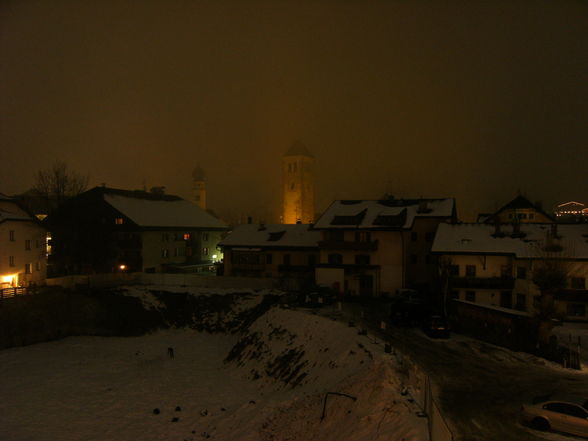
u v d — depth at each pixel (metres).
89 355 43.16
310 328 37.44
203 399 32.44
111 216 68.06
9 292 48.62
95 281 57.19
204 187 171.75
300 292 50.00
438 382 23.83
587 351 31.02
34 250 59.19
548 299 30.52
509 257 43.06
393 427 17.95
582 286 39.84
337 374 27.80
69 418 29.50
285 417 24.91
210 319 51.50
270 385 32.91
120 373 38.31
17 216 56.84
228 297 54.09
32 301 48.94
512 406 20.59
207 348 45.31
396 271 51.81
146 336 49.59
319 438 21.09
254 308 51.09
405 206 58.53
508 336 30.81
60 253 68.69
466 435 17.50
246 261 62.19
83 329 50.31
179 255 75.19
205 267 78.31
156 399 32.56
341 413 21.94
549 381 24.30
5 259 54.66
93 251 67.25
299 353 34.81
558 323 30.45
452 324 37.16
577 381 24.39
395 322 37.34
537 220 68.12
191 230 77.62
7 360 41.34
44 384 35.62
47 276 69.06
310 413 23.94
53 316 49.38
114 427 28.14
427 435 16.56
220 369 39.25
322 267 52.50
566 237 43.88
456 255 44.59
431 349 30.27
